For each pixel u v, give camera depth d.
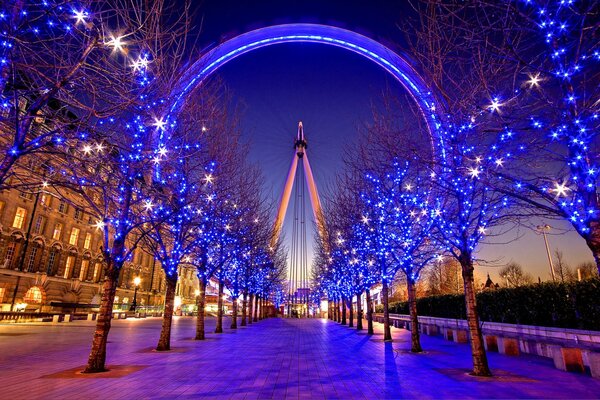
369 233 19.81
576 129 6.92
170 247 17.72
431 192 13.45
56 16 6.59
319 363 12.03
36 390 7.84
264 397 7.50
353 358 13.23
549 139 7.46
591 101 7.09
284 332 26.44
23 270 41.28
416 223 15.74
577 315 13.90
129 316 48.00
